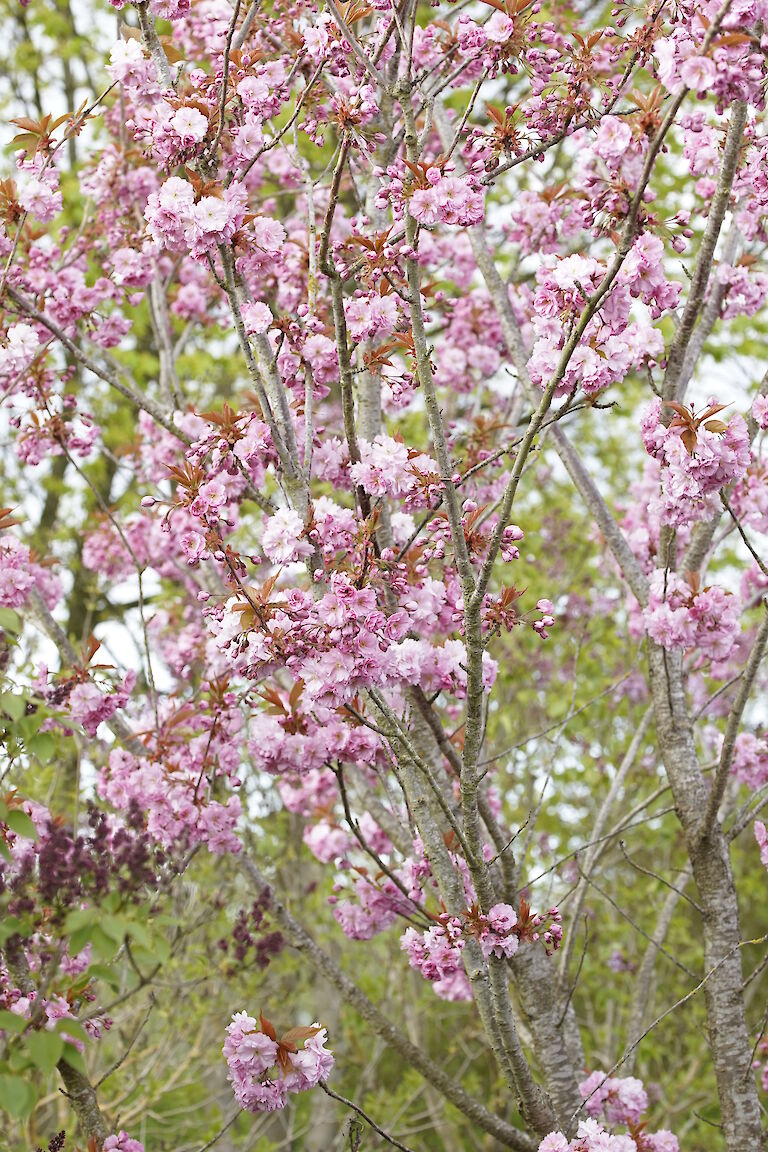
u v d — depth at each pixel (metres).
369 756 3.91
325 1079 3.46
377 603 3.46
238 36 3.69
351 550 3.56
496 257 7.60
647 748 7.27
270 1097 3.26
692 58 2.75
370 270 3.46
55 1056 2.50
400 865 5.02
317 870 7.68
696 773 4.39
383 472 3.56
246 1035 3.24
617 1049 7.13
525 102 3.73
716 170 4.47
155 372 8.96
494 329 5.79
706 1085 7.20
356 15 3.58
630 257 3.10
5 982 3.31
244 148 3.56
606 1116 4.36
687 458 3.26
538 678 7.44
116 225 5.62
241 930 4.75
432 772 4.20
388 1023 4.59
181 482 3.51
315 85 4.24
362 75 4.01
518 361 5.00
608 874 7.70
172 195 3.33
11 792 3.32
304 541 3.45
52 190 4.27
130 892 2.75
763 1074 4.67
